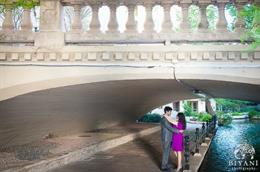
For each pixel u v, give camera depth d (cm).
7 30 1014
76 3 1009
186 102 4716
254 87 1059
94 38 991
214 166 1431
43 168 1022
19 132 1266
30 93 1002
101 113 1819
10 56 991
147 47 961
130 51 964
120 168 1101
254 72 925
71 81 985
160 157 1330
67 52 982
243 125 3775
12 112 1098
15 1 1011
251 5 940
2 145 1220
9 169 888
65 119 1491
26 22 1015
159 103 2448
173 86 1307
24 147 1285
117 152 1462
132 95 1590
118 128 2250
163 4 984
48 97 1115
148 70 960
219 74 938
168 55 953
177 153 1061
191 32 966
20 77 990
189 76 954
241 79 932
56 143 1407
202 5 975
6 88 990
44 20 1000
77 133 1822
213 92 1588
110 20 996
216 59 939
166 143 1058
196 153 1348
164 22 980
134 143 1791
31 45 1018
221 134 2752
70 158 1195
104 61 973
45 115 1291
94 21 1002
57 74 985
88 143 1430
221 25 962
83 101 1366
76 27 1005
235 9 1005
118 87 1209
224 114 4431
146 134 2234
